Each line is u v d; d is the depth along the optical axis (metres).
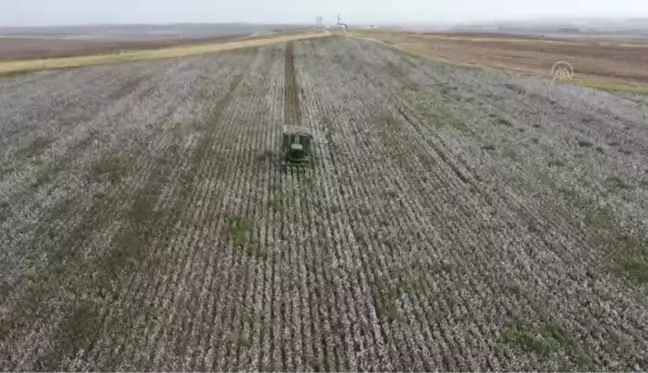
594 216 20.50
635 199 22.38
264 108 37.34
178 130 31.09
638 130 32.84
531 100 40.59
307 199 21.42
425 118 35.00
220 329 13.21
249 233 18.28
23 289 14.98
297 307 14.18
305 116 35.25
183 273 15.71
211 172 24.23
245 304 14.23
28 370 11.85
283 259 16.64
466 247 17.80
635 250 17.98
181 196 21.39
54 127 31.53
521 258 17.22
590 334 13.63
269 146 28.30
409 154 27.59
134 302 14.30
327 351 12.59
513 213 20.64
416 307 14.37
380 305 14.38
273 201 21.03
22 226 18.80
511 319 14.02
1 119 33.16
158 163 25.33
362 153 27.64
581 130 32.62
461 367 12.19
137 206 20.38
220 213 19.83
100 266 16.11
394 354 12.55
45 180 23.16
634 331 13.82
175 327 13.27
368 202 21.34
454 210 20.75
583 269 16.70
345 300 14.61
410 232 18.80
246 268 16.05
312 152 27.53
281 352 12.52
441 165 25.98
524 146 29.17
